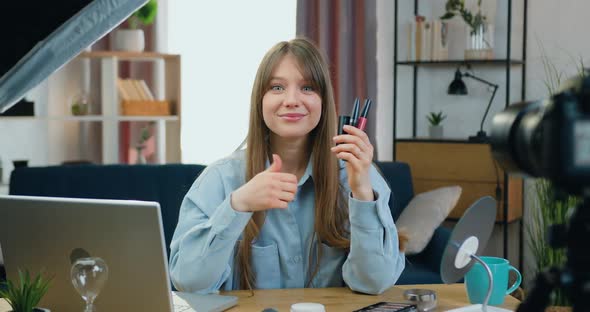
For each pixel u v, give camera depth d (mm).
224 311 1458
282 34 4453
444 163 3977
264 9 4465
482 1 4105
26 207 1350
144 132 4223
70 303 1374
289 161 1735
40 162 4293
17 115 3756
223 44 4520
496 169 3830
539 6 4039
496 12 4133
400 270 1713
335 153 1565
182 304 1461
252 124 1707
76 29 1748
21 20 1850
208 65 4543
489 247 4246
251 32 4484
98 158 4445
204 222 1673
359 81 4289
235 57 4516
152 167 2883
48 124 4316
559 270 726
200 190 1725
